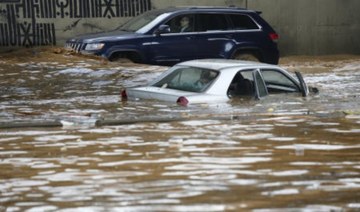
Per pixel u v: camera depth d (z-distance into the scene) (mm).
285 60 52750
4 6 51906
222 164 17438
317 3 56219
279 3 55531
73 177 16344
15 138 21328
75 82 35750
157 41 42375
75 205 14133
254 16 44875
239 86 27641
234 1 54875
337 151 19094
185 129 22516
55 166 17484
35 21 52375
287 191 14953
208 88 27250
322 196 14578
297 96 29125
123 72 38625
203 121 23984
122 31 43594
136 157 18344
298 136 21344
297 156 18375
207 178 16078
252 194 14734
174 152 18906
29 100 30344
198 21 43531
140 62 42156
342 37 56938
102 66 40188
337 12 56719
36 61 41531
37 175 16594
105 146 19875
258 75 28312
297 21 55938
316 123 23844
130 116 25172
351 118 25000
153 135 21516
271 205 13938
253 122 23938
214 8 44000
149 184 15609
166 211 13633
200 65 28500
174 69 28969
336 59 53656
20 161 18109
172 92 27219
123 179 16078
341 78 38750
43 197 14742
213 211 13586
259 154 18625
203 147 19594
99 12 53219
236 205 13961
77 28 53000
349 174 16438
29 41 52312
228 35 43875
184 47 42938
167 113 25547
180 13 43219
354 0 57219
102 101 29609
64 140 20922
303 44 56219
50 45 52594
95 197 14664
